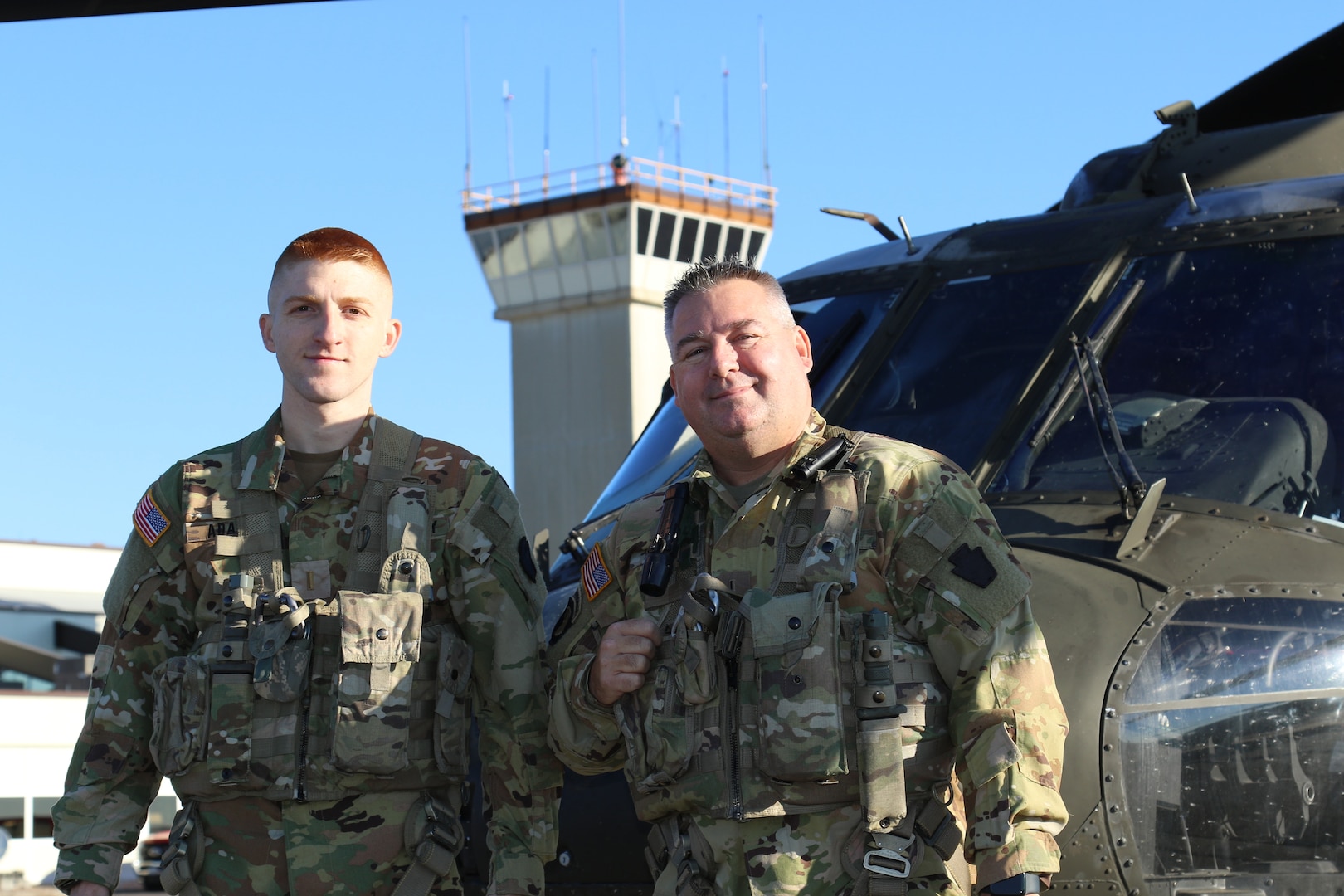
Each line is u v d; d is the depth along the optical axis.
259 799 2.90
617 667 2.74
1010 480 3.79
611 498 4.82
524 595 3.10
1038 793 2.48
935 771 2.60
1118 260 4.21
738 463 2.80
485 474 3.12
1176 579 3.26
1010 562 2.61
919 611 2.63
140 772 3.13
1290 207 4.11
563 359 48.22
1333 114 4.78
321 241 3.08
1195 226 4.19
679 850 2.70
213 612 3.01
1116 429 3.63
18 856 32.28
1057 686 3.13
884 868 2.51
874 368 4.36
